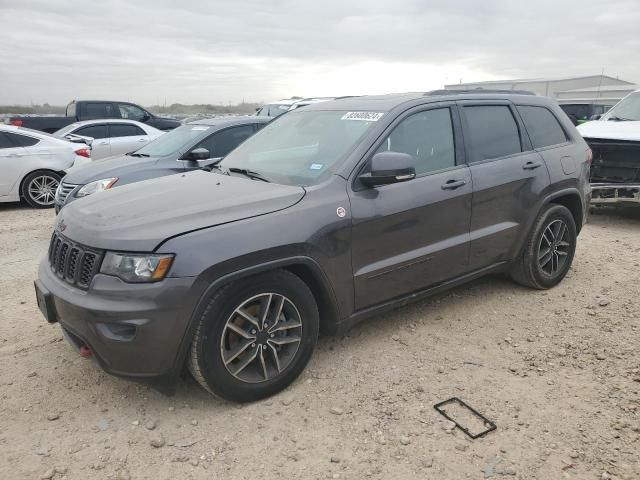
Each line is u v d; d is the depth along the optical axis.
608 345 3.99
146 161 7.01
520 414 3.17
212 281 2.96
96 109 16.91
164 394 3.18
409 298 4.01
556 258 5.11
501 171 4.42
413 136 3.99
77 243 3.13
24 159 9.80
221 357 3.08
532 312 4.60
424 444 2.92
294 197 3.39
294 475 2.72
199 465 2.79
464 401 3.30
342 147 3.79
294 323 3.37
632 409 3.20
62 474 2.73
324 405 3.29
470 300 4.86
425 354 3.89
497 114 4.62
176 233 2.96
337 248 3.45
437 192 3.96
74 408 3.28
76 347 3.19
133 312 2.85
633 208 9.13
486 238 4.37
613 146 7.47
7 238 7.45
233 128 7.50
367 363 3.77
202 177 4.06
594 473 2.69
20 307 4.82
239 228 3.10
